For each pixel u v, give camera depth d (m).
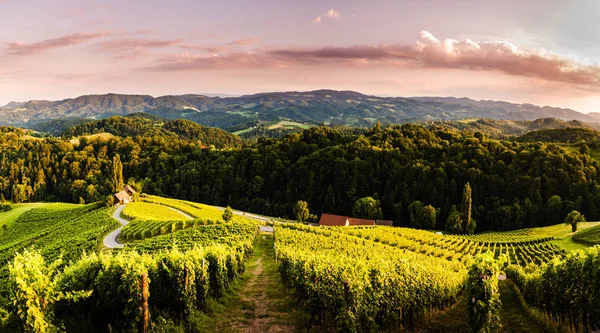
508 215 110.88
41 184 169.50
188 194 158.75
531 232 100.38
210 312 20.47
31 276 13.39
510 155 135.62
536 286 26.72
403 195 125.19
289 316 21.06
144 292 15.88
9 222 110.25
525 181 121.38
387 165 144.12
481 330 17.88
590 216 111.19
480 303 17.95
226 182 158.75
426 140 167.38
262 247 56.84
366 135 193.25
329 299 19.73
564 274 22.62
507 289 37.44
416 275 24.58
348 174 141.88
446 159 140.88
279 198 145.88
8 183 171.00
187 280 18.91
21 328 13.17
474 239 96.12
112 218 80.25
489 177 123.81
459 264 52.91
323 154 155.62
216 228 62.09
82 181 163.75
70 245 55.09
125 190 113.06
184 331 17.12
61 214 107.69
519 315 25.28
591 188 117.19
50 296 13.77
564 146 172.75
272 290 27.80
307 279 22.12
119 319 16.62
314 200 140.38
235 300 24.06
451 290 29.38
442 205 120.75
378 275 20.47
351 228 79.50
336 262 24.89
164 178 168.88
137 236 62.56
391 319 21.11
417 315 23.66
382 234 73.94
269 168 163.50
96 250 50.56
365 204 121.50
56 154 194.25
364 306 18.39
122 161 187.00
